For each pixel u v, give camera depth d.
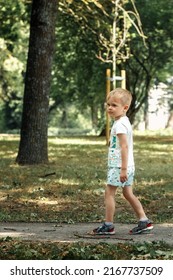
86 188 15.47
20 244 8.31
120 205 13.09
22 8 35.31
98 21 27.77
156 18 41.09
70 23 38.94
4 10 34.19
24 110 20.42
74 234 9.40
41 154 20.42
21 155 20.38
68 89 51.19
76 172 18.55
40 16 20.11
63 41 43.06
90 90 47.31
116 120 9.46
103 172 18.78
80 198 14.07
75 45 42.78
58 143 33.88
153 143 34.62
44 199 13.91
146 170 19.55
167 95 76.62
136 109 43.66
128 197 9.54
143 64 43.66
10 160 21.75
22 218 11.59
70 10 25.11
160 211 12.42
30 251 7.86
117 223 10.84
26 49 56.44
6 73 51.78
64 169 19.28
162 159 23.78
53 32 20.36
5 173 18.12
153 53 43.47
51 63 20.45
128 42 39.22
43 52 20.19
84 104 52.28
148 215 11.90
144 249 8.02
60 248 8.06
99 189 15.09
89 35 39.47
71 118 87.25
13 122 76.94
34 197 14.12
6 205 13.13
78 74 45.28
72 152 26.41
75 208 12.84
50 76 20.47
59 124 88.06
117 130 9.34
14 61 46.53
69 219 11.38
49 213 12.26
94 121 64.44
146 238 9.11
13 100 71.81
